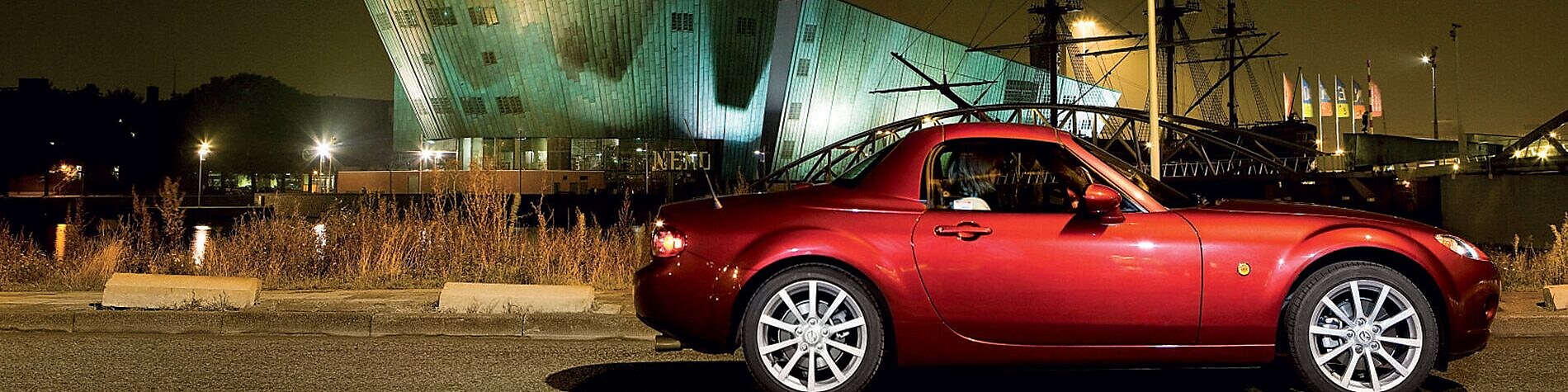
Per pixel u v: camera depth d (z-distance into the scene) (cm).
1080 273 493
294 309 814
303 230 1230
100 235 1349
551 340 758
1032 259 494
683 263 507
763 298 499
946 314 495
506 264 1180
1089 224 499
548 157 8012
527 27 7556
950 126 537
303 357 662
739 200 532
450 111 8075
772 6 7581
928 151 523
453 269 1164
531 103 7894
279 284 1095
